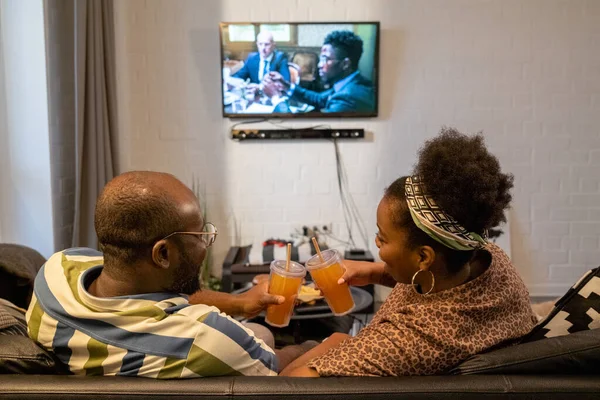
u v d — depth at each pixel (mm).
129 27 3729
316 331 2219
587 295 1254
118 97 3625
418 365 1089
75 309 1088
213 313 1110
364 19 3760
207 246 1202
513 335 1174
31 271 1855
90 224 3102
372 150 3869
